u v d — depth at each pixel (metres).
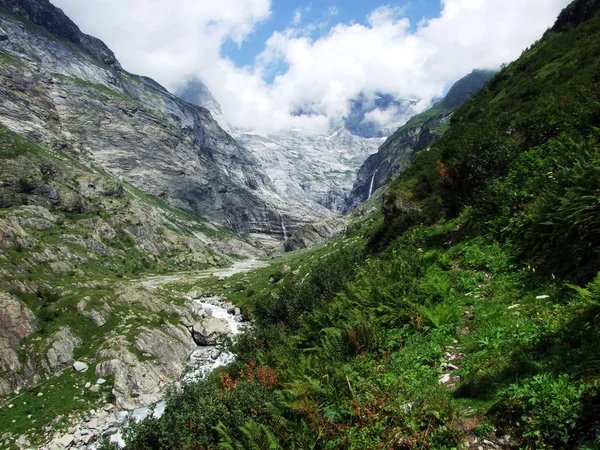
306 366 11.10
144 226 131.25
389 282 16.22
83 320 42.75
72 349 38.50
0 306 36.97
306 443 7.67
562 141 16.28
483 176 19.42
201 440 11.26
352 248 54.84
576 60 33.81
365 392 8.72
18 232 58.94
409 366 9.61
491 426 6.46
